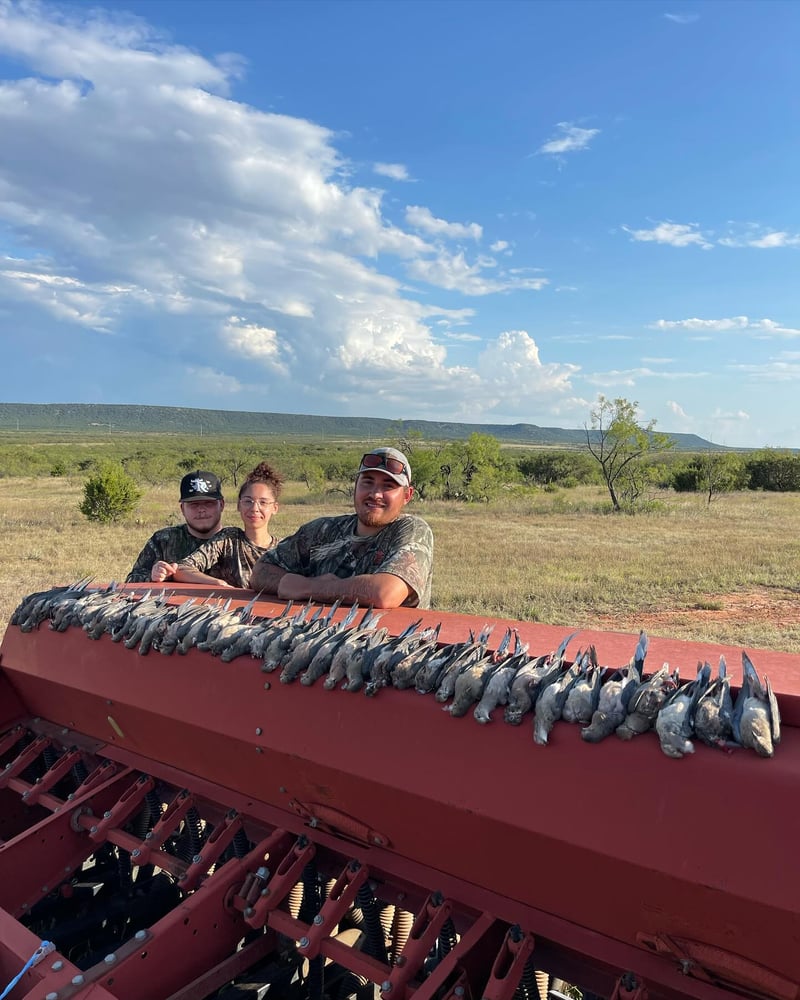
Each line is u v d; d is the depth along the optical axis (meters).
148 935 2.34
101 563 16.11
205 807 3.13
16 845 2.93
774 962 1.70
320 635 2.59
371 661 2.35
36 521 25.31
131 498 25.48
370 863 2.49
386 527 3.71
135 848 2.85
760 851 1.61
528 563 16.41
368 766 2.27
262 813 2.83
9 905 2.87
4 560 16.53
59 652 3.48
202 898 2.46
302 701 2.51
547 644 2.50
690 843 1.69
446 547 18.97
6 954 2.43
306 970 2.78
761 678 1.94
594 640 2.54
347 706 2.39
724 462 41.94
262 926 2.58
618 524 25.11
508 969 2.07
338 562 3.78
